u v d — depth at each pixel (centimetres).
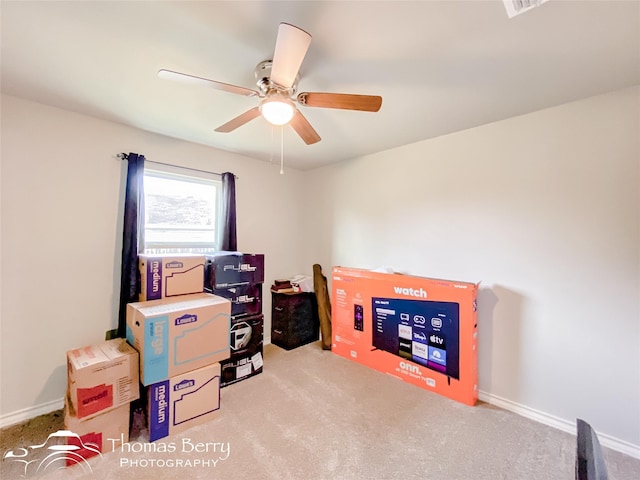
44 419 211
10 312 205
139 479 161
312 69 163
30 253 212
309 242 402
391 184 310
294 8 119
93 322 238
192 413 206
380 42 140
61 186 223
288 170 391
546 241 213
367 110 162
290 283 369
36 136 212
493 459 177
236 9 121
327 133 263
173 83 183
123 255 239
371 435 198
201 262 256
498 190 236
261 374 284
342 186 360
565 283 206
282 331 352
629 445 184
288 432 201
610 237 190
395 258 307
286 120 165
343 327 326
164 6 119
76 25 131
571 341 204
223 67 164
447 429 205
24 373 211
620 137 185
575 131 201
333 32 133
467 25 129
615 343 189
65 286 226
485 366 243
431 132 260
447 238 266
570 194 203
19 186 207
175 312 200
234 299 275
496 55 150
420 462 175
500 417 219
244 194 343
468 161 252
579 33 133
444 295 250
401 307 278
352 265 350
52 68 167
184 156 290
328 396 246
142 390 204
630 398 184
